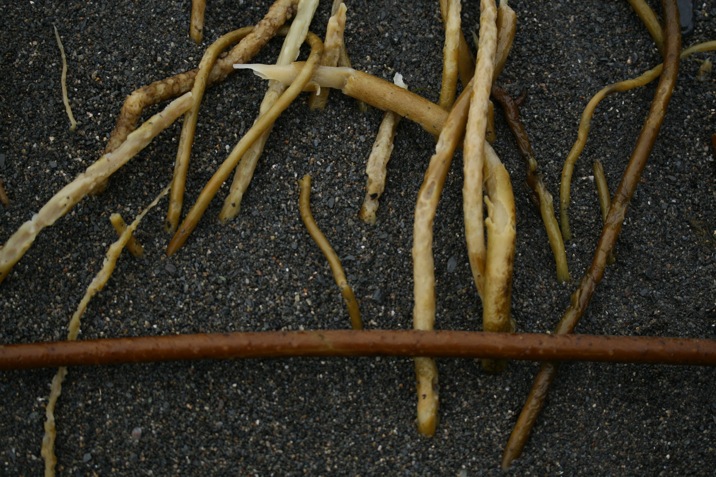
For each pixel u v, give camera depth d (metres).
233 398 1.05
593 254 1.10
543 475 1.05
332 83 1.09
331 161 1.10
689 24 1.16
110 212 1.09
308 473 1.04
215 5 1.13
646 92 1.14
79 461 1.04
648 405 1.07
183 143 1.08
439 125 1.08
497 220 1.04
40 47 1.12
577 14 1.16
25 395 1.05
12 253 1.05
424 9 1.14
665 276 1.10
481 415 1.05
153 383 1.05
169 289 1.07
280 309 1.07
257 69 1.08
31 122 1.10
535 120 1.13
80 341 1.02
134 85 1.11
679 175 1.12
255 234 1.08
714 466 1.06
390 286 1.08
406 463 1.04
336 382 1.05
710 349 1.02
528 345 1.02
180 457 1.04
